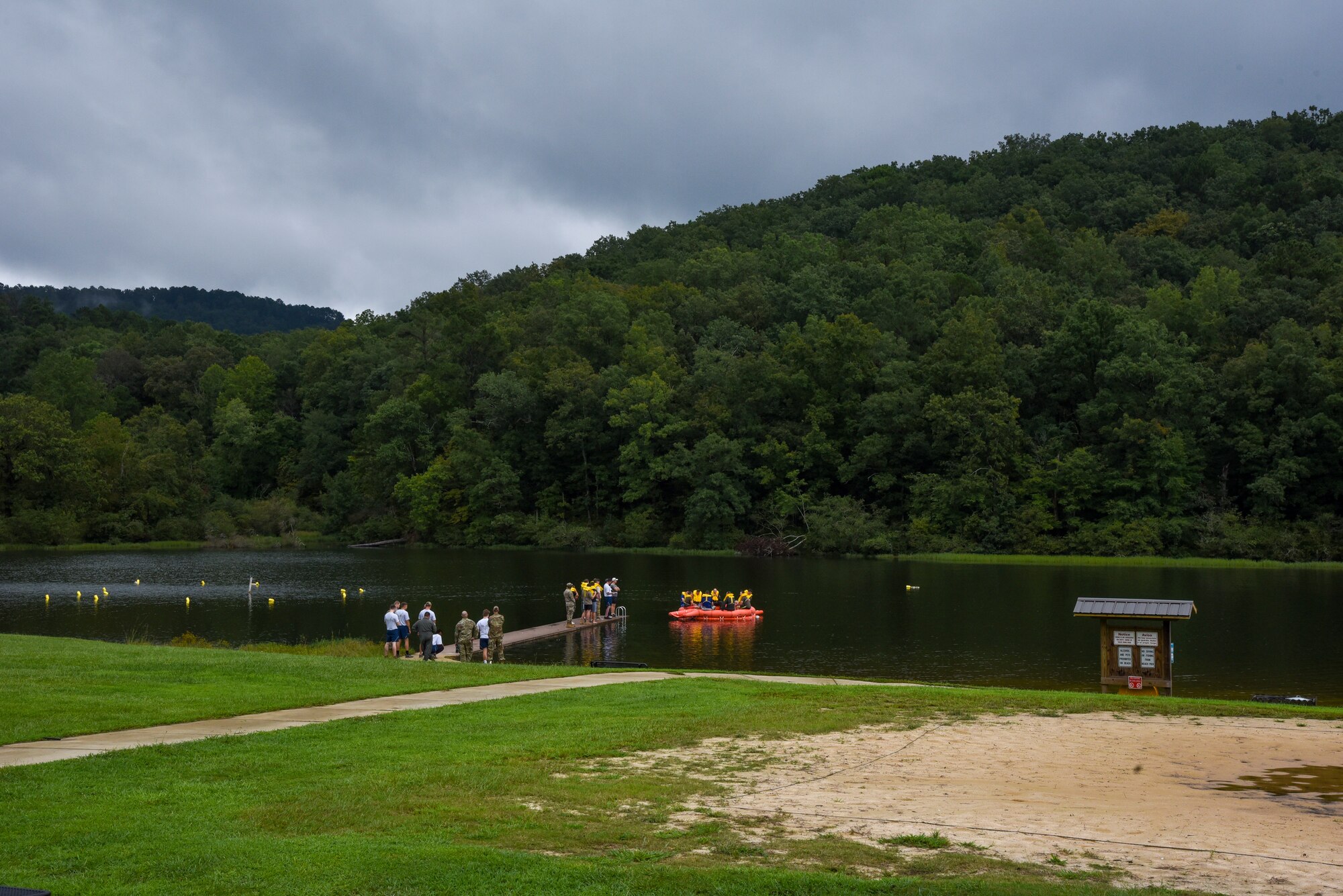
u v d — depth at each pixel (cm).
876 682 2866
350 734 1733
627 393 11662
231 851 1052
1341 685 3384
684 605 5650
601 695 2261
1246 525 9406
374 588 6975
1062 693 2395
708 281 16375
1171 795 1376
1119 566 8806
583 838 1149
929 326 12694
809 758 1616
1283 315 11019
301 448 14875
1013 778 1484
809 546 10425
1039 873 1036
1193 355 10719
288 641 4503
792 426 11562
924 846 1132
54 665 2422
